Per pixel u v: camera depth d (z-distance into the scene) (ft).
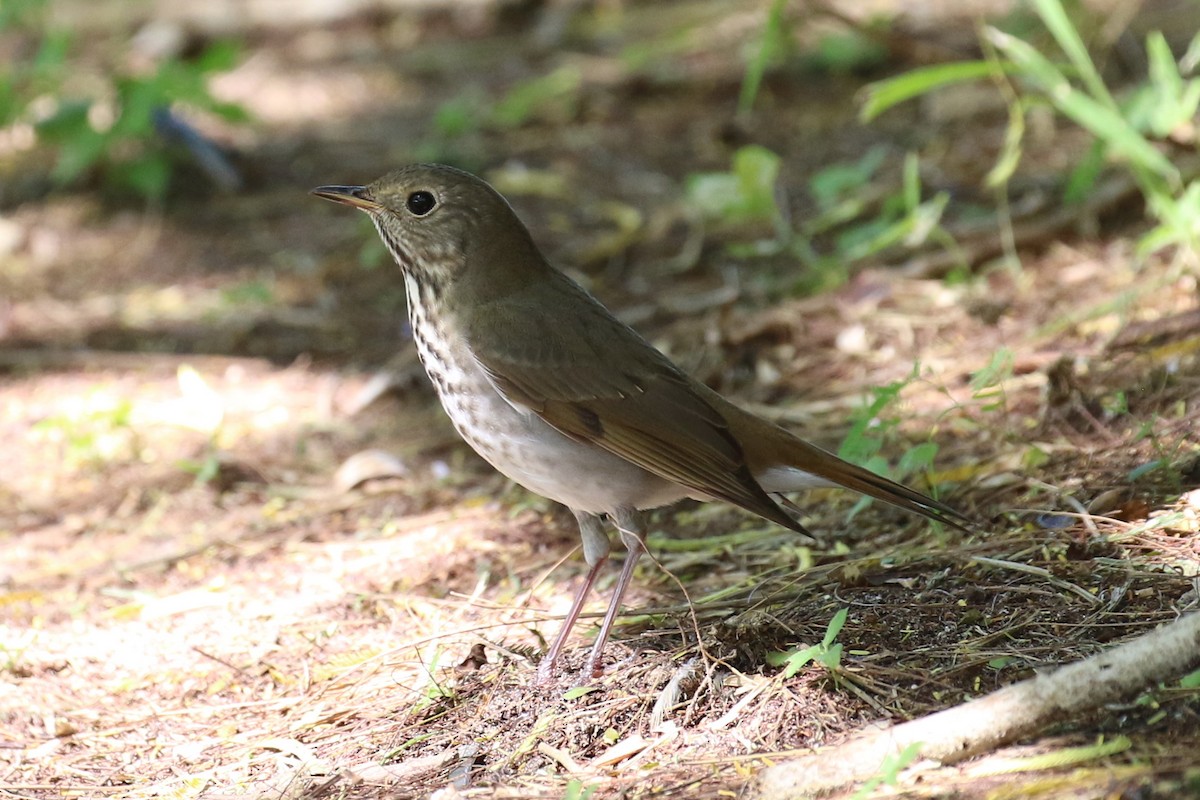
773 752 22.65
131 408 41.57
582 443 27.89
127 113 56.59
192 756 26.43
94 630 31.81
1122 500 28.73
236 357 46.50
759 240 49.96
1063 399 33.50
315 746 26.04
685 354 42.24
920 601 26.45
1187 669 21.76
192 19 77.20
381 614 31.42
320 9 78.54
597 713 24.79
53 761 26.55
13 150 64.75
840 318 42.45
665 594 30.35
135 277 52.44
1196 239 38.50
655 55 69.51
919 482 32.22
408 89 69.36
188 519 37.32
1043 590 25.93
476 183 28.99
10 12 59.67
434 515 36.27
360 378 44.68
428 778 23.79
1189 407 32.01
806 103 61.98
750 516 33.81
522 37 75.72
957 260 43.91
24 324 49.21
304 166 60.34
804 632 25.86
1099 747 20.49
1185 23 62.08
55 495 39.06
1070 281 41.75
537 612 30.19
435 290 28.96
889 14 67.51
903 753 20.25
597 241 50.90
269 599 32.55
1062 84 40.68
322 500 37.81
